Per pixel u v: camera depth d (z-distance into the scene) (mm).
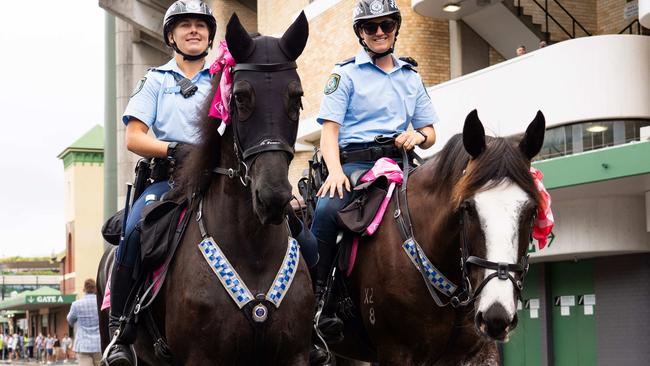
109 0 30781
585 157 13914
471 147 5113
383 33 6617
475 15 20172
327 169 6762
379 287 5941
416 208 5828
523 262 4906
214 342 5055
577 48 15406
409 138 6391
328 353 5750
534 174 5344
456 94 17703
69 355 61219
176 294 5227
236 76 4883
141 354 5855
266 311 5047
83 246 67625
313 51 22719
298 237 5770
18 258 109625
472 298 5082
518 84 16344
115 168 34875
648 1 13961
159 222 5434
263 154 4719
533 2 21422
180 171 5590
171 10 6207
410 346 5855
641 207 15508
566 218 15961
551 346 17375
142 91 6090
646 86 15227
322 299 6312
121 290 5730
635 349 15570
